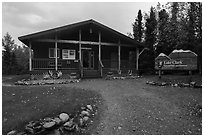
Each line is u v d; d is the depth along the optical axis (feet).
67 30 49.14
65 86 30.63
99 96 25.07
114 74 51.08
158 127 16.52
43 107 18.63
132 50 66.49
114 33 52.34
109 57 61.00
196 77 38.04
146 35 63.67
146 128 16.29
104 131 15.53
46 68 47.52
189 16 43.93
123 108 21.16
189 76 40.11
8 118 16.30
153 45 62.13
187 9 45.42
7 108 18.62
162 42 59.77
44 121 15.61
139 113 19.74
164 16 61.11
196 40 43.50
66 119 16.34
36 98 21.86
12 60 93.66
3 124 15.21
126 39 54.54
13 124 15.17
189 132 15.57
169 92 28.27
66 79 41.34
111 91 28.99
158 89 30.76
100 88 30.91
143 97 25.71
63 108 18.53
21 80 38.58
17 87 28.68
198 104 21.67
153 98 25.23
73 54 55.67
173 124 17.19
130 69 56.95
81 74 45.32
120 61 58.49
